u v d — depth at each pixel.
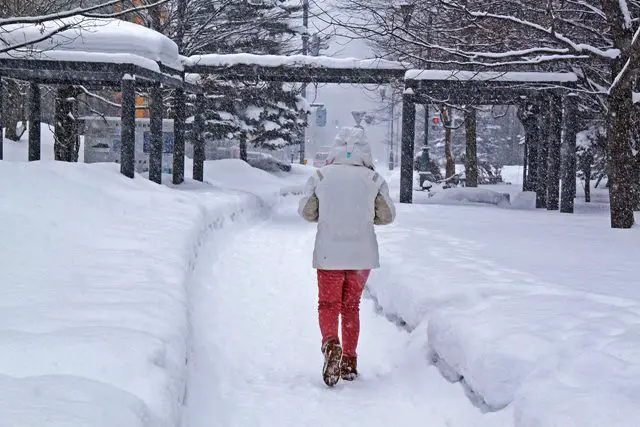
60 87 18.38
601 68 15.98
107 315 4.20
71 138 18.64
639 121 13.32
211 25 22.52
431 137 64.06
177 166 17.58
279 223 15.48
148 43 14.27
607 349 3.62
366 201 5.08
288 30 24.86
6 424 2.37
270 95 31.94
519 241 9.22
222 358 5.23
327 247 4.98
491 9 14.07
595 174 29.62
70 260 5.84
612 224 11.92
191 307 5.80
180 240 7.59
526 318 4.39
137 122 17.67
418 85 17.88
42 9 14.13
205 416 4.00
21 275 5.16
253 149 40.44
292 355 5.55
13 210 7.06
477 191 20.61
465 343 4.20
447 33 14.90
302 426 4.04
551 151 18.42
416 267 6.67
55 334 3.66
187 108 29.48
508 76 17.02
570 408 2.99
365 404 4.42
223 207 13.17
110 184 10.66
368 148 5.27
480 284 5.59
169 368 3.56
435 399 4.32
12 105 25.19
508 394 3.62
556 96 18.20
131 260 6.08
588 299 5.02
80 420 2.48
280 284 8.18
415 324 5.51
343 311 5.11
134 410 2.74
